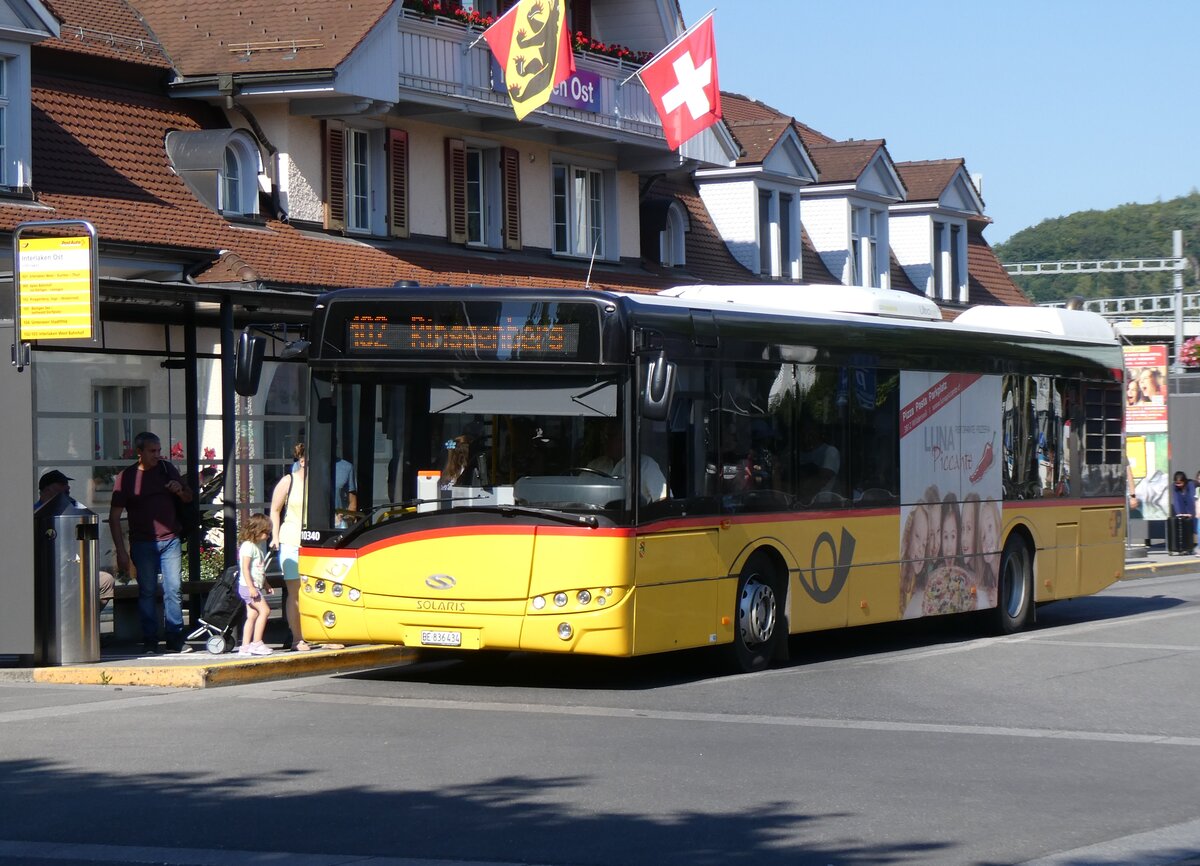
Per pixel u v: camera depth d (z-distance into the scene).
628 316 13.66
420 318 14.02
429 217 28.72
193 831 8.56
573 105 30.34
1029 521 20.02
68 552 14.86
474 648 13.73
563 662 16.30
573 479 13.62
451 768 10.31
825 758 10.82
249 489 19.81
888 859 8.03
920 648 18.03
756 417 15.32
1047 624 21.28
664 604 13.98
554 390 13.72
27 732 11.69
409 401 14.04
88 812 9.02
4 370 14.74
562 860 7.97
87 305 14.38
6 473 14.73
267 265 24.09
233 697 13.59
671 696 13.82
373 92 25.75
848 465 16.69
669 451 14.09
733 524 14.95
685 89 28.95
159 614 17.38
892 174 43.75
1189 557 33.84
